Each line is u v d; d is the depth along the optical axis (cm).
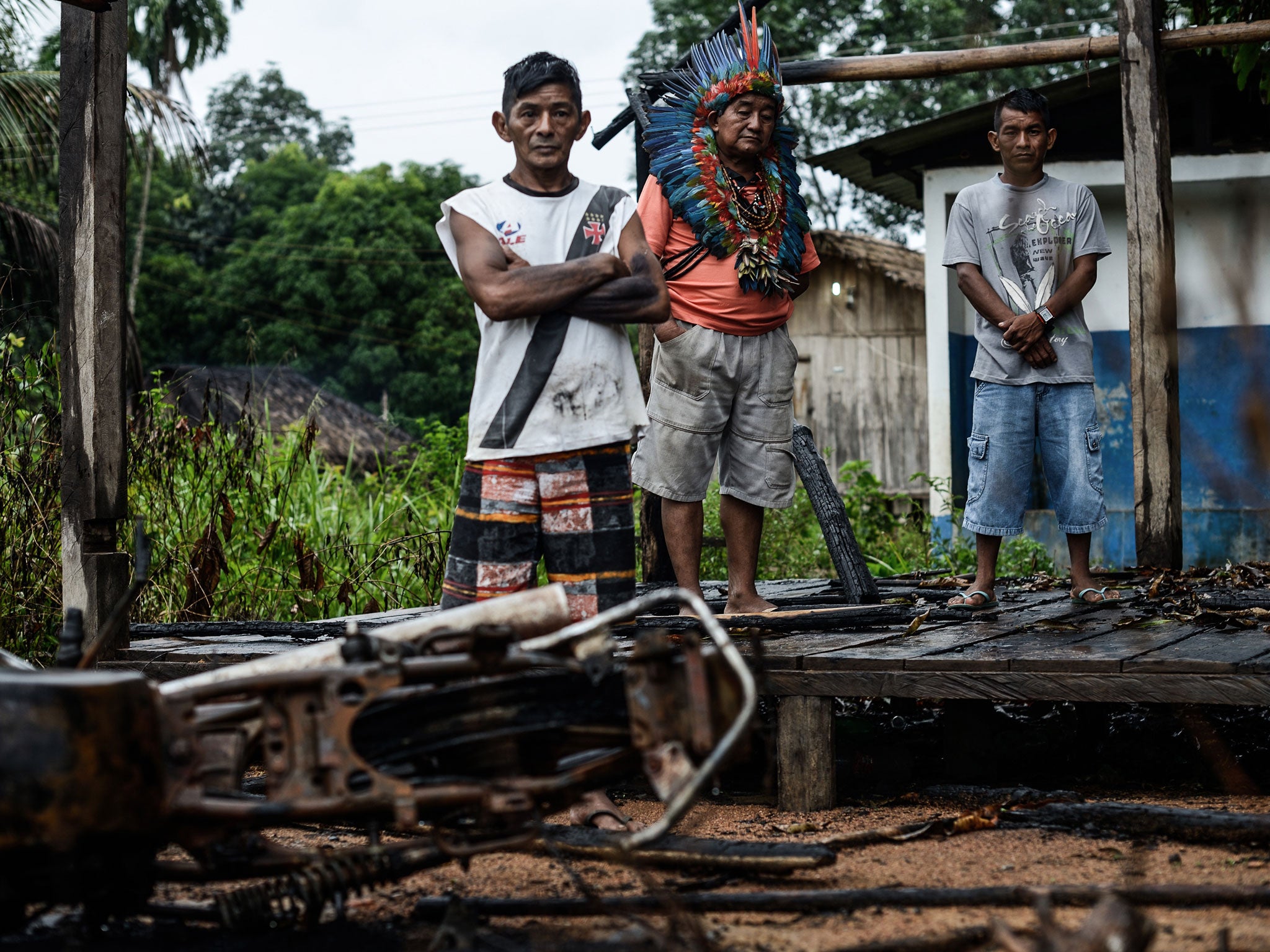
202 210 3872
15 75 1193
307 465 853
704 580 805
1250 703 373
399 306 3381
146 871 271
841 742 500
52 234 1199
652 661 261
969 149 1235
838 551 569
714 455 477
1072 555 552
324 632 510
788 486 493
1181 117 1291
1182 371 1110
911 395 1683
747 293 468
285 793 253
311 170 3956
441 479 991
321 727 253
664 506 484
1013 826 373
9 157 1256
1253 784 441
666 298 374
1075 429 532
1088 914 281
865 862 335
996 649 416
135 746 246
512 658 260
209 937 292
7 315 871
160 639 524
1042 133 532
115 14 496
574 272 362
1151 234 692
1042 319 523
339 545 800
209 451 769
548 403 366
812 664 403
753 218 468
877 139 1226
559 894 314
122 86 500
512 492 371
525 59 378
